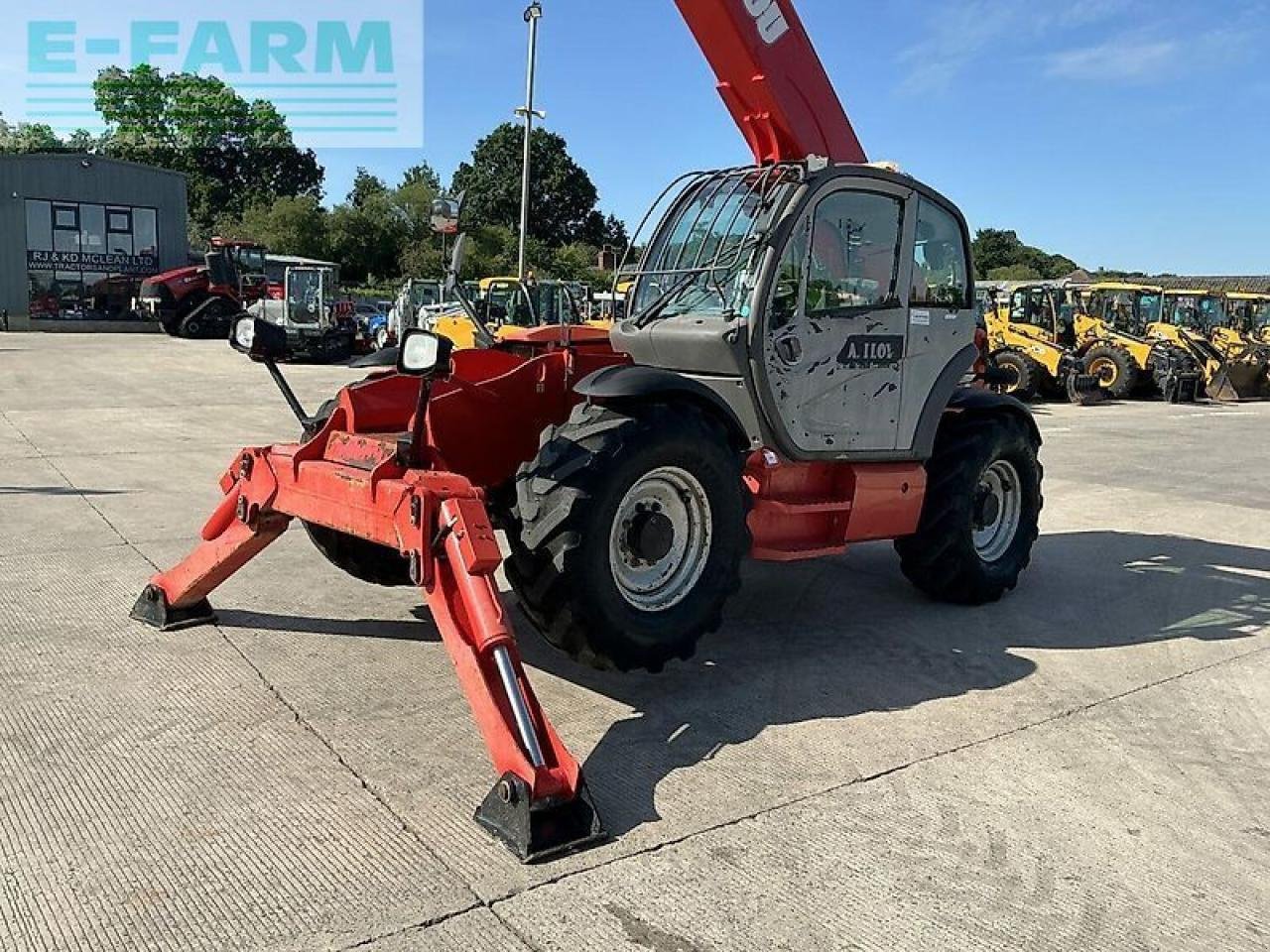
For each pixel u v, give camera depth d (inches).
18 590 200.8
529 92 744.3
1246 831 122.5
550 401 181.2
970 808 125.4
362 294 1706.4
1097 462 439.8
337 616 189.8
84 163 1167.6
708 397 156.4
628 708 153.3
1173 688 169.3
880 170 186.1
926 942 98.6
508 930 97.9
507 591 208.4
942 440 208.4
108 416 474.9
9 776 126.3
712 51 190.4
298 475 155.9
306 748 135.7
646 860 111.1
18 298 1151.6
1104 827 122.1
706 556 157.8
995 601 216.4
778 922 100.7
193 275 1064.2
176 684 156.2
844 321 182.1
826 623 199.0
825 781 131.1
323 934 96.4
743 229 183.3
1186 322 918.4
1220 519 317.7
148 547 234.5
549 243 2223.2
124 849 110.5
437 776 128.3
